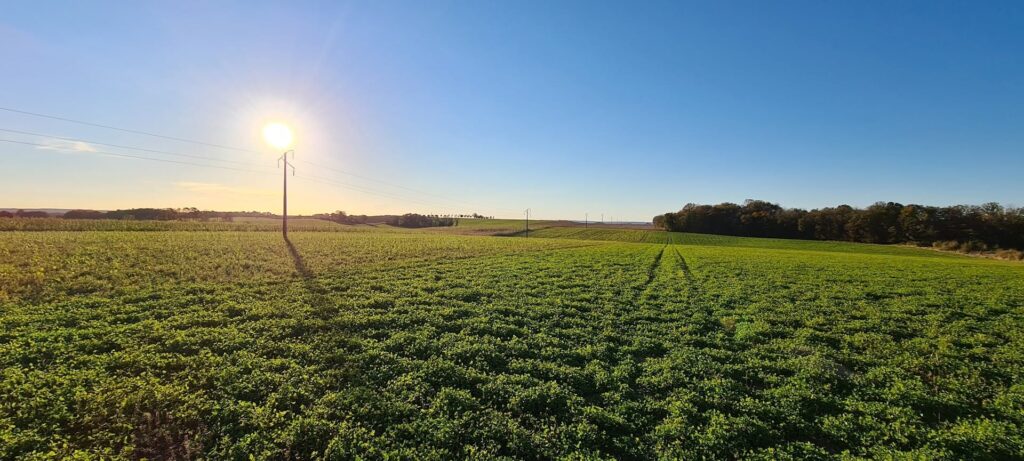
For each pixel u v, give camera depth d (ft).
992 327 66.23
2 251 96.53
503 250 170.30
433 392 38.52
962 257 274.57
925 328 64.69
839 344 56.80
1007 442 31.91
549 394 38.04
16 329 49.21
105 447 29.04
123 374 39.42
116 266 88.74
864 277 119.24
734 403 37.78
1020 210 327.26
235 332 51.34
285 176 187.93
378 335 53.72
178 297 67.46
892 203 393.29
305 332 53.47
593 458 29.30
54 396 33.88
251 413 33.06
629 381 42.73
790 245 324.39
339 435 30.73
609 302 76.33
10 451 27.48
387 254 137.28
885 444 32.58
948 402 38.73
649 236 379.35
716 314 70.23
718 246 285.23
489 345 50.03
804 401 38.75
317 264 108.37
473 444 30.81
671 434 32.71
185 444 30.14
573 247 211.41
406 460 28.48
